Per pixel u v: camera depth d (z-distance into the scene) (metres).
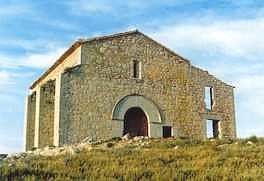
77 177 18.84
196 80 40.84
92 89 36.31
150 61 39.28
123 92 37.50
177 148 28.08
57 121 34.75
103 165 22.11
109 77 37.19
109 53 37.62
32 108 43.91
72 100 35.41
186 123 39.56
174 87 39.78
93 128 35.69
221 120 40.94
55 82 38.09
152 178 18.91
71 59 38.75
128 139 33.25
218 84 41.66
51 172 19.39
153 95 38.81
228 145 28.66
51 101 39.03
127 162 22.84
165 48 40.16
